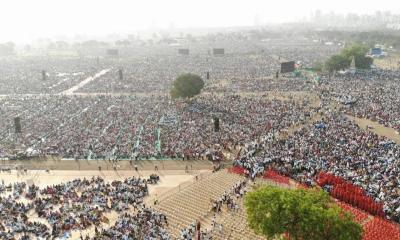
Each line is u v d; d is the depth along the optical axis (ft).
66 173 299.79
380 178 253.24
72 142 354.54
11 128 402.11
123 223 214.07
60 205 246.47
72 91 604.49
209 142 342.85
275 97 515.50
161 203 243.19
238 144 337.72
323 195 180.34
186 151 326.44
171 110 456.04
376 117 411.34
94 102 509.35
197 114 434.71
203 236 207.21
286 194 174.19
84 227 220.43
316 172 268.62
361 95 502.38
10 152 337.93
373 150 299.79
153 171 298.35
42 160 323.98
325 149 304.09
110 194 255.70
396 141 344.69
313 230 162.50
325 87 562.66
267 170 277.85
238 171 278.05
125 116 433.48
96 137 365.81
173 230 216.13
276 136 353.31
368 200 230.27
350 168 269.44
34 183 282.97
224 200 242.17
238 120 404.36
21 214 232.12
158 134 368.48
